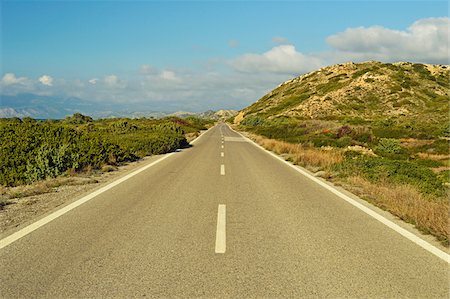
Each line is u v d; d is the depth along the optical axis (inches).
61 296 151.8
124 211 297.4
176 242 221.6
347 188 415.2
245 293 155.9
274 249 211.9
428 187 445.1
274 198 359.3
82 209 302.7
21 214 284.2
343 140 1213.1
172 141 980.6
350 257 200.7
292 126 1993.1
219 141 1408.7
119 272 175.8
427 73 4458.7
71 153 530.6
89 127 1601.9
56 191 382.0
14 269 178.2
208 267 183.3
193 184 434.3
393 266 188.7
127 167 596.1
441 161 1035.3
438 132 1768.0
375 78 4173.2
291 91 5329.7
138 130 1549.0
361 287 163.6
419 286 165.9
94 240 223.0
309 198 361.4
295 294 155.8
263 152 928.9
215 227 255.3
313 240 229.8
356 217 289.1
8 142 542.3
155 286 161.5
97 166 561.3
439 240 232.4
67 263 186.2
